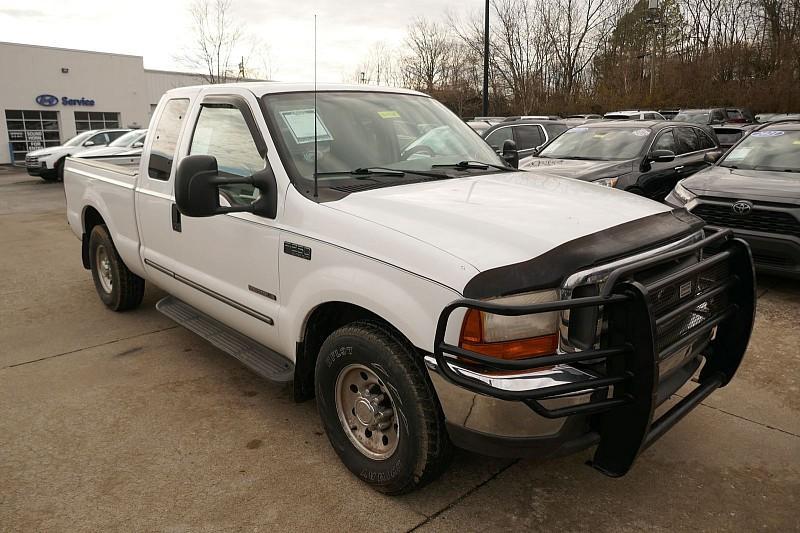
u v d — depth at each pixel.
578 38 42.78
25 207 13.84
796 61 35.47
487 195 3.18
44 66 33.09
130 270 5.45
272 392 4.18
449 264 2.50
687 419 3.78
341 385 3.13
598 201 3.17
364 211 2.97
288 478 3.19
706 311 3.07
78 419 3.80
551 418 2.37
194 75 39.31
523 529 2.81
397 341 2.78
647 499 3.02
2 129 32.16
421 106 4.31
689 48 42.88
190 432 3.64
